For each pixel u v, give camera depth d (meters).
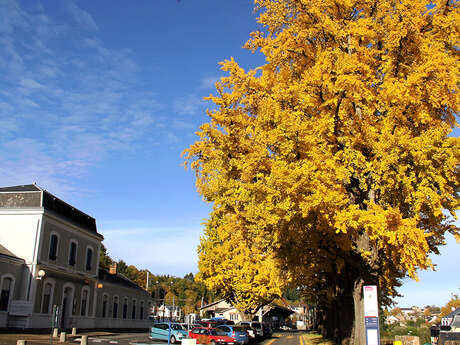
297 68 17.88
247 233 20.41
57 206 35.91
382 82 15.93
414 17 14.45
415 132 14.93
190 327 34.47
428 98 14.12
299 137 13.89
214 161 18.61
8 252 30.69
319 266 20.12
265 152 15.49
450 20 14.49
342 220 13.06
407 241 12.70
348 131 15.89
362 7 16.52
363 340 16.41
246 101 17.59
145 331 46.47
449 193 13.51
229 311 80.56
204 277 47.00
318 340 33.41
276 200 14.19
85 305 39.34
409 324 52.88
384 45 15.95
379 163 13.62
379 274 18.42
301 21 17.23
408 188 13.02
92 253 41.44
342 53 15.08
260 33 17.97
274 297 45.84
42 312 32.03
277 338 42.44
